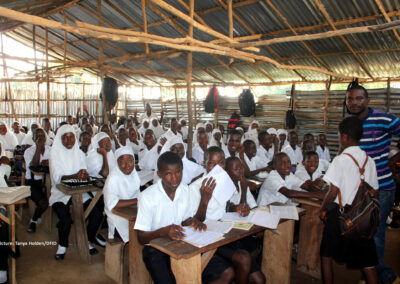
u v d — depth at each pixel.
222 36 4.49
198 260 2.10
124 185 3.32
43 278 3.37
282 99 10.24
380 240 2.89
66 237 3.78
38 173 4.61
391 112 7.63
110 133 7.12
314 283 3.32
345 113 8.64
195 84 12.35
